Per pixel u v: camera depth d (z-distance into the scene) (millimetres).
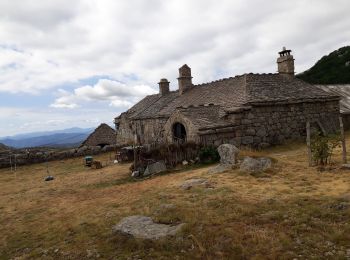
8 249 9117
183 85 33406
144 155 18797
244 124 21688
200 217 8867
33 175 23312
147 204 10977
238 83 25984
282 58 28031
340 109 27531
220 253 6961
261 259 6523
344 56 69375
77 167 25297
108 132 38562
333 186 10734
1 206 14305
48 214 12078
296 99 23734
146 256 7320
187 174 15789
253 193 10812
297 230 7527
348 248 6562
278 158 16656
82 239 8867
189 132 21219
